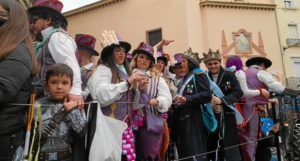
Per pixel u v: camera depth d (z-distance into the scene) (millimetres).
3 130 1903
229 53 19172
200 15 19188
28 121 2090
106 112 3006
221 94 4078
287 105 5133
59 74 2383
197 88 3861
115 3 19422
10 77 1852
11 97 1860
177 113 4008
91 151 2324
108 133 2475
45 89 2678
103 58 3334
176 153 4188
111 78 3137
